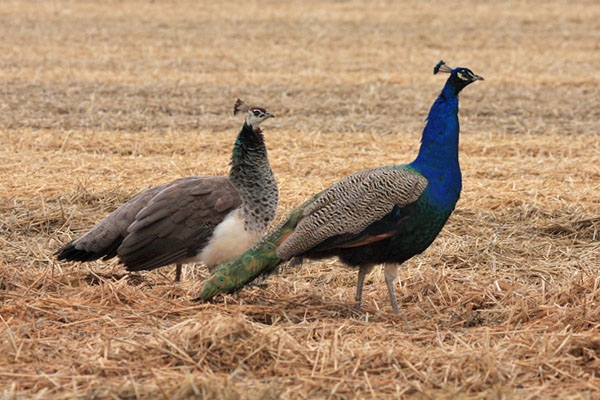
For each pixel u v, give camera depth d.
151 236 11.53
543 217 15.33
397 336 10.22
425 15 43.84
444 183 10.83
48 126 22.30
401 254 10.86
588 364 9.36
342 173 18.05
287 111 24.58
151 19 41.97
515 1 48.66
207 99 25.81
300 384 8.80
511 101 26.27
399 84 28.53
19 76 28.50
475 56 34.00
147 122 22.89
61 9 44.28
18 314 10.63
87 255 11.91
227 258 11.80
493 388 8.62
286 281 12.48
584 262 13.34
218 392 8.36
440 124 10.89
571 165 18.70
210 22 41.38
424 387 8.75
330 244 10.61
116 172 17.70
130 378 8.75
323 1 48.34
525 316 10.84
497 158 19.48
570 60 33.34
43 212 14.99
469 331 10.48
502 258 13.52
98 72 29.64
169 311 10.73
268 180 12.05
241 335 9.52
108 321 10.43
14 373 8.95
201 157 19.08
